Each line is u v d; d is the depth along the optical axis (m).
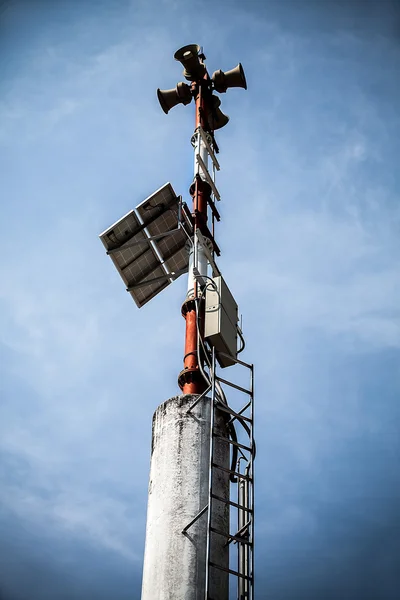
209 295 17.70
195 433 15.82
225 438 15.72
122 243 20.44
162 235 19.77
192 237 19.42
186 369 17.05
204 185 20.30
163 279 21.11
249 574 14.41
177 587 14.29
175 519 14.92
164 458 15.66
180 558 14.54
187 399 16.28
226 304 17.69
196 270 18.27
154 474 15.67
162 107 23.03
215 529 14.48
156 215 20.73
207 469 15.52
